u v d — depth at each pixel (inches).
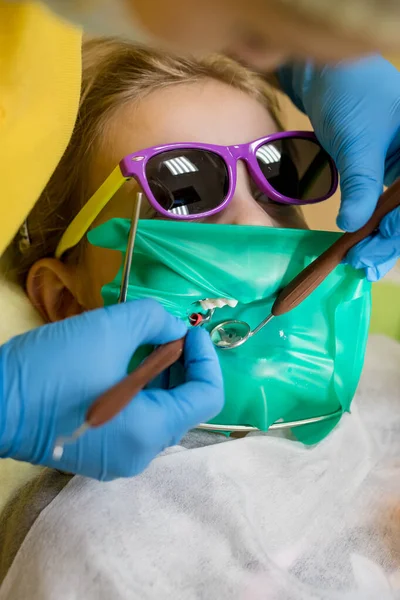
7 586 25.8
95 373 22.8
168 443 24.4
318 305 29.7
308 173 32.7
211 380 25.0
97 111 35.0
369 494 29.8
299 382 30.2
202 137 32.6
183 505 27.5
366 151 29.0
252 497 28.6
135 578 24.6
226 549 26.2
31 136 26.3
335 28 11.4
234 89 34.4
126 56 34.7
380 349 40.4
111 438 22.6
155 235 26.5
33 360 22.4
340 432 32.5
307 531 27.7
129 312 24.3
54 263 37.8
